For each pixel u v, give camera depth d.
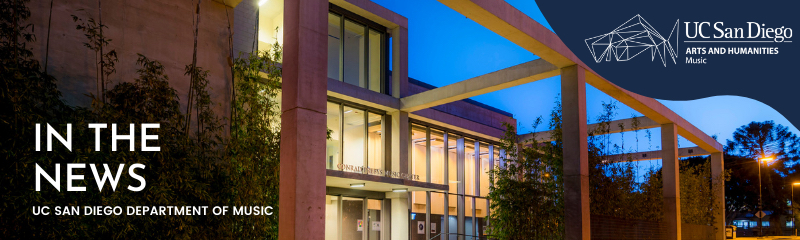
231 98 7.99
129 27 7.04
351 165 14.10
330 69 14.34
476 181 19.34
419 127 17.33
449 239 17.69
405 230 15.26
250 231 7.15
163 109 6.31
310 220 6.00
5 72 4.96
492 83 13.09
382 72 15.88
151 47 7.20
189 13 7.70
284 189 6.10
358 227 14.62
